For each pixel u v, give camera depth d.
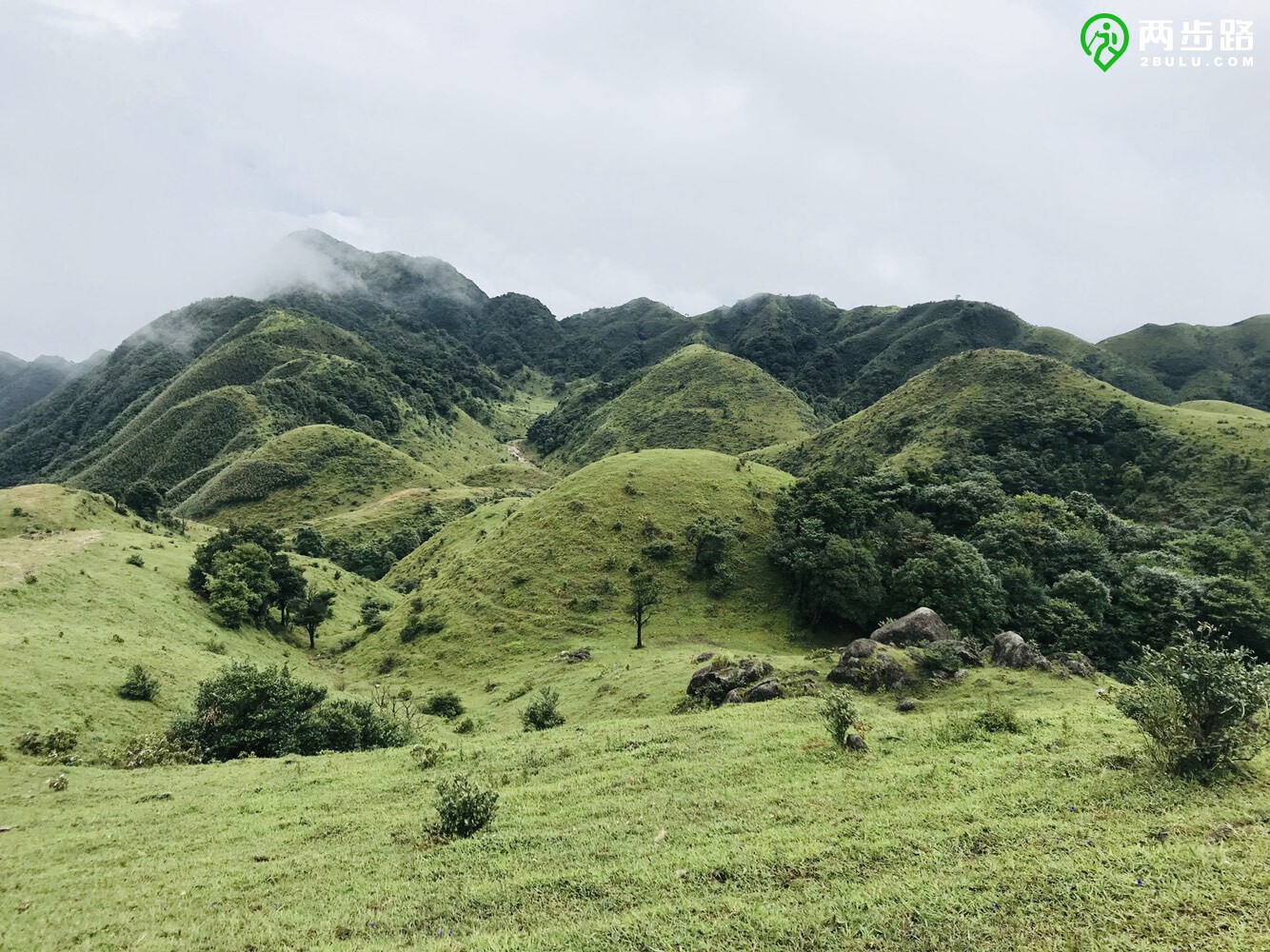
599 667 55.56
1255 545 78.81
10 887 15.29
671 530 84.94
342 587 109.69
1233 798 11.72
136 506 118.88
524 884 11.81
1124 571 69.19
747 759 18.84
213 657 59.47
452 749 26.52
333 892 12.82
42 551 73.00
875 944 8.40
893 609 64.12
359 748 35.00
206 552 86.56
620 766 19.86
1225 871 8.93
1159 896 8.55
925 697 28.23
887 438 160.38
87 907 13.41
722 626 70.06
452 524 134.75
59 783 26.16
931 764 16.61
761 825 13.48
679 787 17.03
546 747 23.95
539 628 71.06
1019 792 13.45
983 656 33.41
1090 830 11.04
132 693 41.91
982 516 80.31
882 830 12.19
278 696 35.38
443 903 11.54
